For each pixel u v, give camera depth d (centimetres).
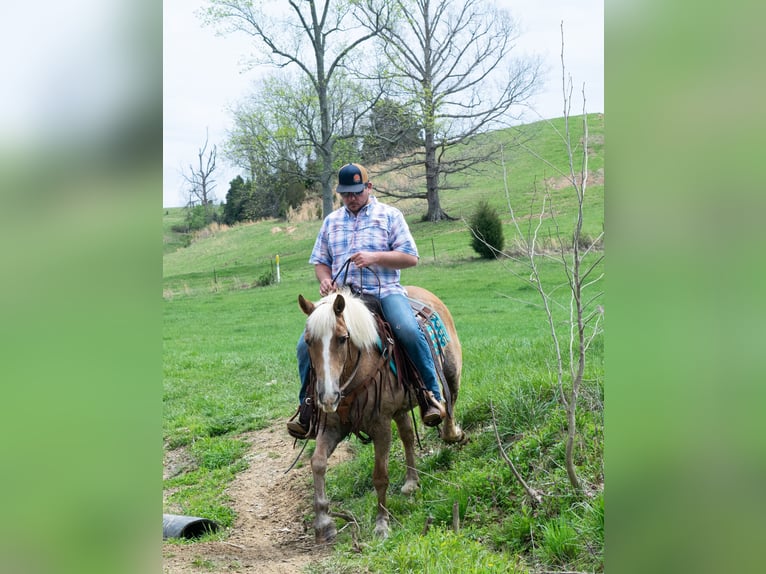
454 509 474
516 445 566
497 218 2461
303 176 2939
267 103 2878
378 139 2883
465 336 1254
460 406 681
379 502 514
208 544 538
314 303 498
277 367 1232
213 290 2681
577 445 530
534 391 630
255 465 758
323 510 496
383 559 439
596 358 754
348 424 507
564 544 435
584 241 2077
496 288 1994
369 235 544
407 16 2689
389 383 511
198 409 1005
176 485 742
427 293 618
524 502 498
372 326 494
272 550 526
